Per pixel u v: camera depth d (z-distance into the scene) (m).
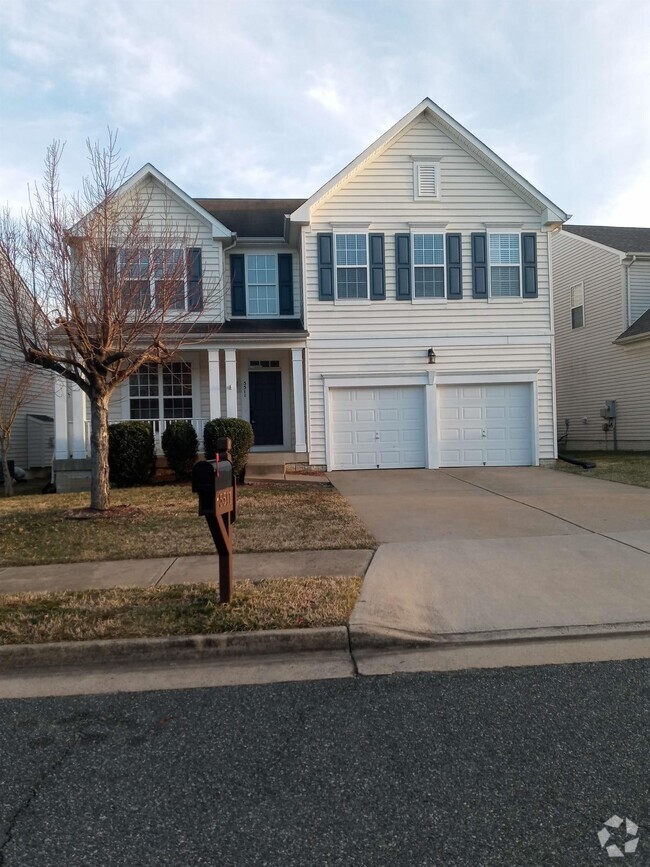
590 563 6.37
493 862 2.35
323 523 8.49
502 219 15.28
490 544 7.23
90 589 5.75
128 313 9.25
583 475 13.33
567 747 3.16
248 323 15.59
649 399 18.55
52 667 4.39
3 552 7.29
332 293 15.00
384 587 5.61
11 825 2.64
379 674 4.14
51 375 12.38
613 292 20.12
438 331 15.20
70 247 8.97
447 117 14.89
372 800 2.76
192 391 15.95
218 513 4.97
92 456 9.55
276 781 2.93
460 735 3.31
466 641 4.60
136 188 14.55
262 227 16.66
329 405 15.09
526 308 15.34
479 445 15.40
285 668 4.29
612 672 4.07
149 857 2.43
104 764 3.11
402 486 12.23
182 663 4.43
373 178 15.08
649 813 2.62
